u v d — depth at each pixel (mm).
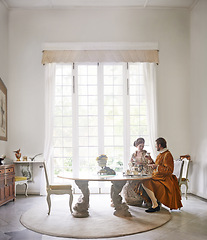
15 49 7895
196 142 7438
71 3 7672
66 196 7332
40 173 7707
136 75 7914
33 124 7812
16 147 7770
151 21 7934
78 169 7805
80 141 7859
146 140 7879
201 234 4230
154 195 5500
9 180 6516
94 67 7930
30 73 7875
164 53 7934
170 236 4141
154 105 7738
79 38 7918
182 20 7926
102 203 6379
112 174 5430
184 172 7613
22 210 5766
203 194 6957
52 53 7777
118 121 7902
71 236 4129
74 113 7879
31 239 4043
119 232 4277
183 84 7910
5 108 7520
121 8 7902
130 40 7922
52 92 7758
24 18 7945
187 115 7871
